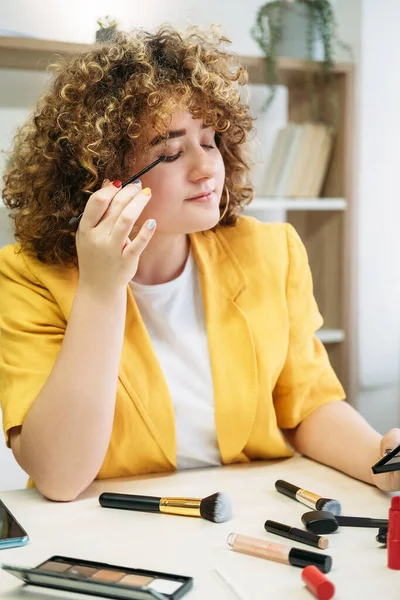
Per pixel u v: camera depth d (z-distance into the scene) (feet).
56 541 2.48
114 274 2.81
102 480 3.13
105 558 2.34
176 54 3.07
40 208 3.24
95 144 2.97
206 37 3.33
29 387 3.04
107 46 3.14
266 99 7.27
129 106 2.99
